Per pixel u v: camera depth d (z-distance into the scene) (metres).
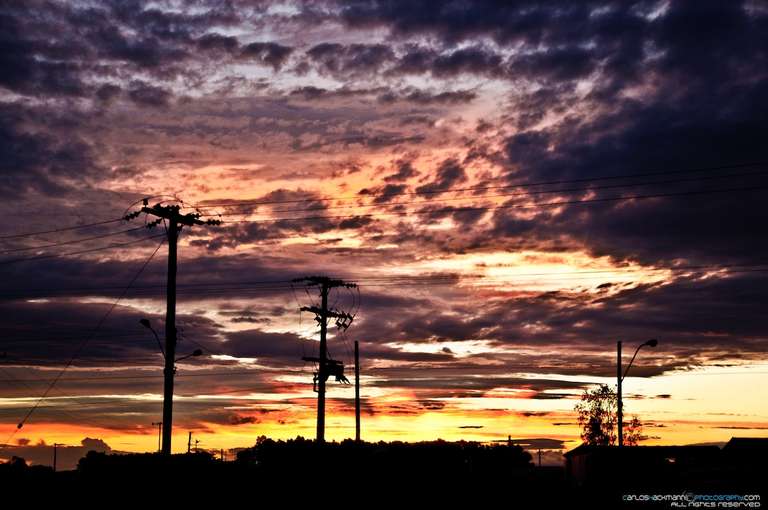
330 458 55.12
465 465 58.44
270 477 52.59
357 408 68.25
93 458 49.72
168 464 41.78
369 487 53.25
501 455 59.59
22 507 44.78
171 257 42.47
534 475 62.56
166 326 42.41
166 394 41.94
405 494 52.84
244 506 47.75
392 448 57.66
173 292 42.62
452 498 51.94
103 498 46.91
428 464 56.28
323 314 60.69
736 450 61.75
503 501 51.41
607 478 64.62
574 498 52.81
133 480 48.22
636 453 67.12
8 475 49.53
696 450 67.38
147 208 41.97
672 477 60.53
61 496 47.00
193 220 43.03
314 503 49.41
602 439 82.81
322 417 59.59
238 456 56.38
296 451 55.00
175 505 46.97
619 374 57.97
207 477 49.88
